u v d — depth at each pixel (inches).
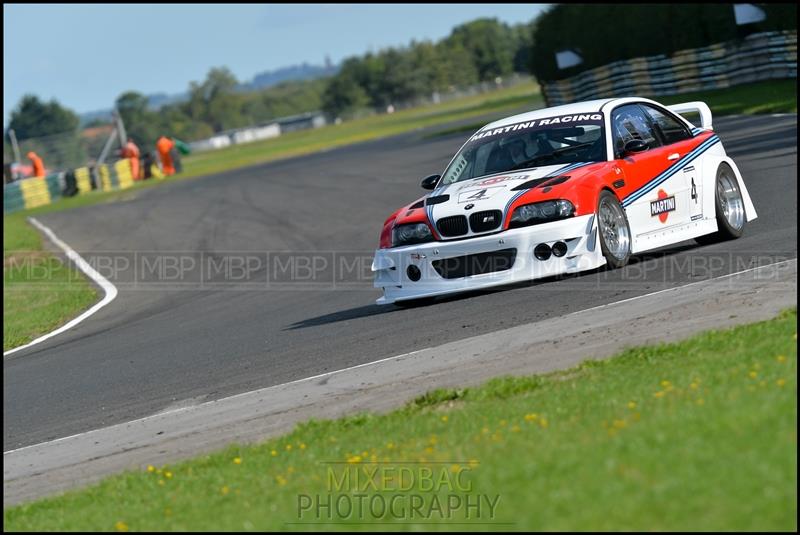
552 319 1155.9
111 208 4810.5
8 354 1770.4
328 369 1157.1
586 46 5831.7
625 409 702.5
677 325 1018.1
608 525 517.0
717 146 1501.0
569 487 566.6
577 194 1232.2
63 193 7081.7
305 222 3051.2
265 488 718.5
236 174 6102.4
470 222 1263.5
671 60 5064.0
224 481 769.6
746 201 1510.8
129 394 1263.5
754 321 957.2
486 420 781.9
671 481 546.0
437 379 1010.7
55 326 2023.9
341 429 879.7
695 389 716.0
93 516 744.3
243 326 1620.3
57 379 1457.9
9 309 2337.6
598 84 5703.7
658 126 1437.0
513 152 1376.7
